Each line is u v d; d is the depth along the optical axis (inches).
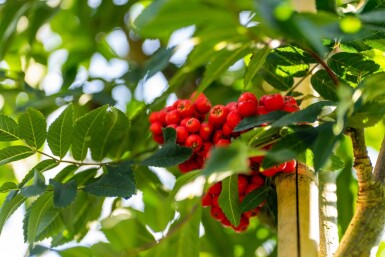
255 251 34.4
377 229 23.4
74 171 26.9
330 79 25.4
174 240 26.2
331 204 25.7
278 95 24.2
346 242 23.4
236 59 23.6
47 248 25.4
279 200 24.7
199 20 20.2
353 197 31.3
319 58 23.8
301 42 23.3
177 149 25.0
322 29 20.8
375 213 23.5
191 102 26.0
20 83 34.2
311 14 20.8
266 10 19.2
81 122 26.1
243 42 22.5
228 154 19.6
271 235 34.6
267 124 24.2
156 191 30.3
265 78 26.6
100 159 27.5
